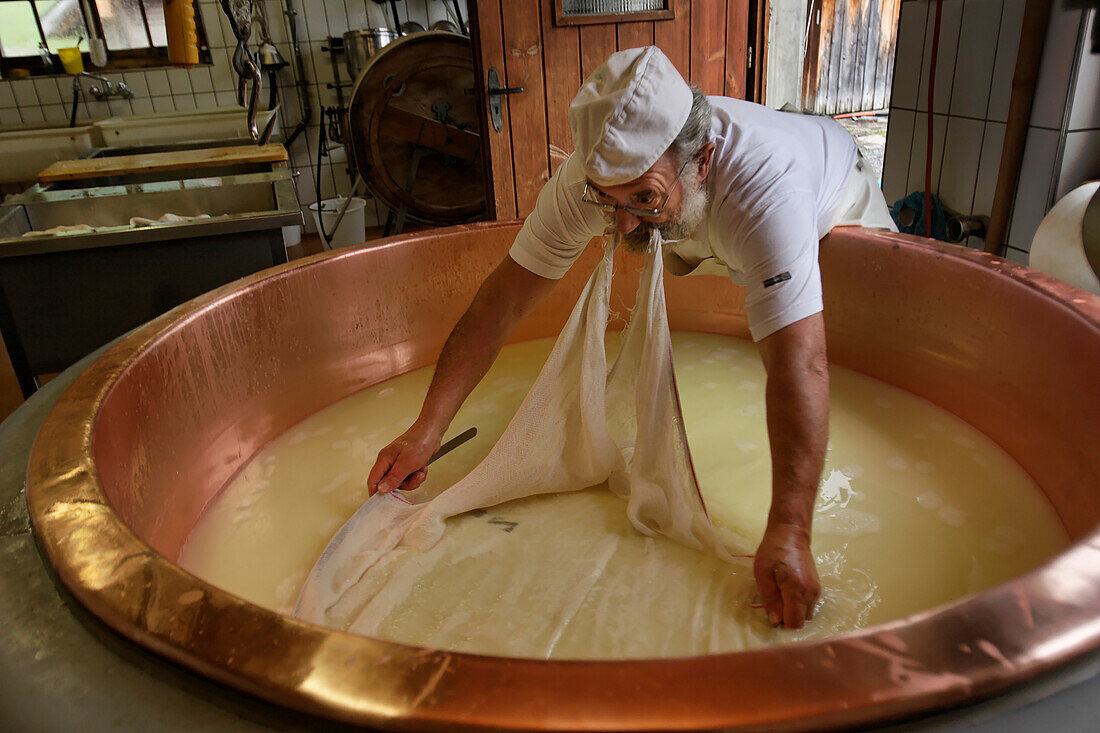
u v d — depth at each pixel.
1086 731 0.50
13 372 1.89
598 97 1.04
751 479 1.45
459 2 4.66
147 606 0.60
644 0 2.99
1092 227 1.49
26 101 4.36
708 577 1.17
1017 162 1.85
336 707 0.50
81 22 4.39
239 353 1.53
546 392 1.33
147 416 1.21
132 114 4.52
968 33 1.98
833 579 1.16
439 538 1.29
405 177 4.06
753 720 0.48
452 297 1.99
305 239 4.69
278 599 1.20
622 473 1.42
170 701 0.55
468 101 3.91
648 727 0.48
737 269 1.24
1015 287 1.39
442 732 0.49
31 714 0.56
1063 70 1.71
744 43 3.14
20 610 0.65
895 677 0.50
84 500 0.73
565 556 1.24
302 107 4.62
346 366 1.83
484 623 1.09
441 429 1.37
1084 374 1.20
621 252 2.06
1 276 1.82
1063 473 1.27
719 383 1.84
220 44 4.47
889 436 1.58
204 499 1.42
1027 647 0.52
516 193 3.14
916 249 1.62
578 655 1.02
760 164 1.11
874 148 5.25
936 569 1.18
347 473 1.53
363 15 4.55
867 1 5.82
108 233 1.84
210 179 2.50
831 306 1.87
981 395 1.53
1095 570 0.58
